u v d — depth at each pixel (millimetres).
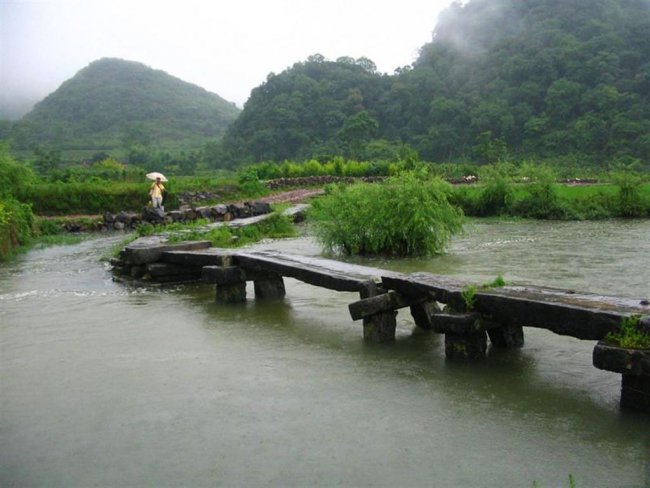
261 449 4035
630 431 4172
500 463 3775
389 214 13547
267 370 5613
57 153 67938
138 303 8797
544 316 5098
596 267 11484
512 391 4992
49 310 8375
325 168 48312
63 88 148500
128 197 27422
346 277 6891
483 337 5867
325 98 97500
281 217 19609
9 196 20516
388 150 77875
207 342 6613
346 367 5672
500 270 11352
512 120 77250
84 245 17703
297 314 7934
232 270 8578
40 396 5070
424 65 102938
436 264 12320
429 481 3580
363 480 3611
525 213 24781
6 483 3701
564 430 4223
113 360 5996
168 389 5156
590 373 5402
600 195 25750
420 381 5258
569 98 74875
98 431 4379
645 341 4316
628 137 65000
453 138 81562
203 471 3770
